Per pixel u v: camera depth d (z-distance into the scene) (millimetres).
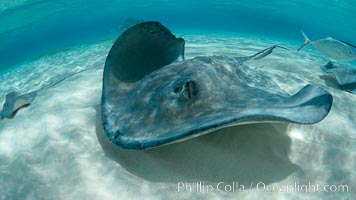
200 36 12852
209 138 2512
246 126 2680
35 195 2084
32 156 2523
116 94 2891
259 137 2574
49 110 3414
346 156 2508
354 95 4309
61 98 3723
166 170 2238
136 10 34156
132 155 2389
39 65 8484
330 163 2424
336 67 5070
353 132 3041
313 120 1830
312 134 2830
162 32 3730
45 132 2861
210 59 3186
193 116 2207
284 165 2338
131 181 2137
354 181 2213
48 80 6078
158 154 2373
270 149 2480
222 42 10016
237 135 2559
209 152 2381
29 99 3904
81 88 4066
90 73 5008
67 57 8953
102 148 2523
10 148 2812
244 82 3188
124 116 2498
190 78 2541
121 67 3211
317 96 2084
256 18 33281
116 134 2285
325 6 23047
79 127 2863
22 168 2393
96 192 2051
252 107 2209
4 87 6383
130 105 2615
